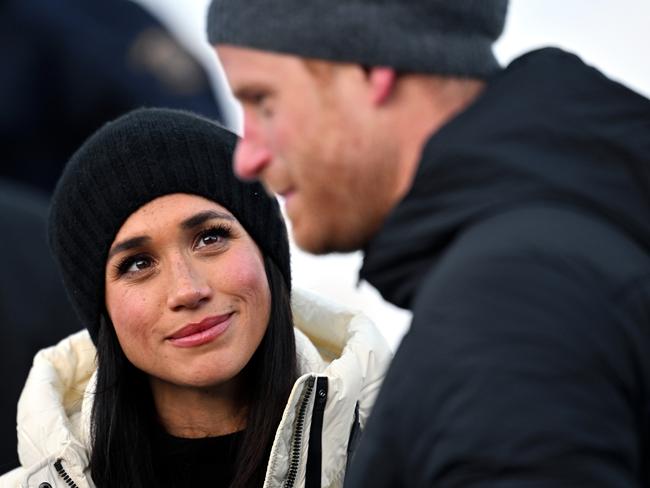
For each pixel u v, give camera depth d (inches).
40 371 204.7
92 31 277.3
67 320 249.9
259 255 195.9
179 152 191.5
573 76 133.3
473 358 118.6
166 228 188.7
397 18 131.2
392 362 126.5
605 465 115.3
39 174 277.0
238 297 189.0
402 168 133.6
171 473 196.4
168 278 188.4
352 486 127.9
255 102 136.6
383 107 132.4
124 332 190.7
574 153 128.7
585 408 116.5
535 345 118.0
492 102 131.2
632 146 128.7
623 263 123.6
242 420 196.4
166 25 288.7
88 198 192.1
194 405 195.0
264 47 133.5
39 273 249.3
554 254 121.7
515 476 115.2
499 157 127.6
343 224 135.5
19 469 197.9
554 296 119.9
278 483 187.9
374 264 132.3
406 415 122.1
